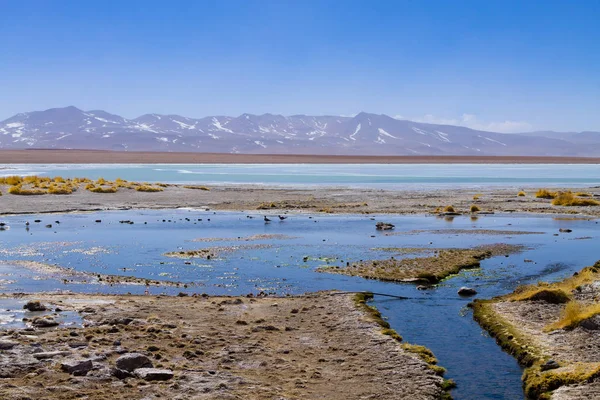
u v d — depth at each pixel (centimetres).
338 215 4375
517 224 3862
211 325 1511
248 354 1288
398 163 19725
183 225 3744
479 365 1286
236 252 2762
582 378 1107
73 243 2988
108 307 1662
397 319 1661
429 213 4509
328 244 3003
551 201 5366
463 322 1630
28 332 1359
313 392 1088
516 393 1135
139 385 1073
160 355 1234
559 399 1043
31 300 1755
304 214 4428
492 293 1994
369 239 3183
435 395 1097
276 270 2367
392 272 2302
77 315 1566
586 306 1617
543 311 1652
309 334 1463
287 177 9675
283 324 1551
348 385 1130
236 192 6200
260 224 3816
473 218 4219
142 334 1396
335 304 1758
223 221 3962
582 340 1348
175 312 1633
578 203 5072
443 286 2100
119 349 1259
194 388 1066
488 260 2611
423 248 2880
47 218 4072
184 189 6256
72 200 5078
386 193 6297
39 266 2394
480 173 11644
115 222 3878
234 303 1759
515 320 1582
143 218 4119
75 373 1099
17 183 6188
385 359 1275
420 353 1323
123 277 2211
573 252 2794
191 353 1260
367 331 1472
